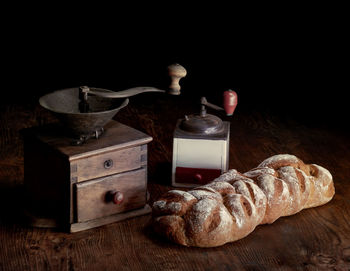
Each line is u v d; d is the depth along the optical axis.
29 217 1.50
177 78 1.54
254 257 1.41
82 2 2.71
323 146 1.85
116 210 1.51
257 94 2.21
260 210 1.45
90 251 1.42
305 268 1.39
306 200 1.52
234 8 2.69
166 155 1.79
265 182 1.48
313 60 2.48
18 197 1.59
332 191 1.57
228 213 1.42
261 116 2.04
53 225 1.49
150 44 2.62
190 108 2.08
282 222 1.51
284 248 1.44
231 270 1.38
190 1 2.69
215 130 1.62
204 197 1.44
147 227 1.50
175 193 1.46
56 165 1.47
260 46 2.59
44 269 1.38
